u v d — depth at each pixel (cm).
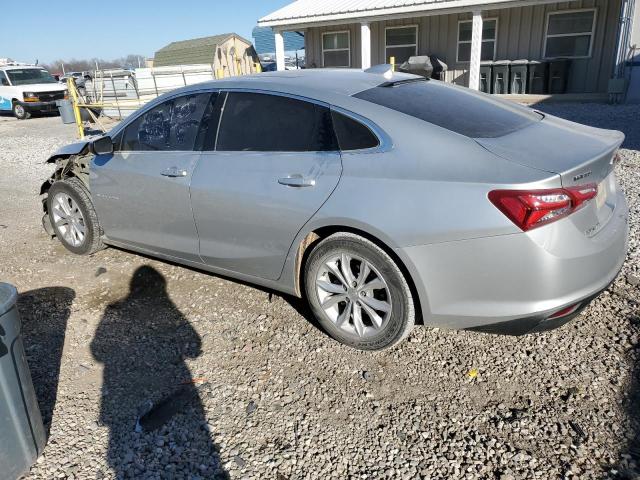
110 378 306
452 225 267
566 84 1509
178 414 275
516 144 283
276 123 338
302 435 259
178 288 418
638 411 265
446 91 361
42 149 1224
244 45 3128
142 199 403
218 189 350
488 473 234
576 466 235
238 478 235
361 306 314
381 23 1759
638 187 626
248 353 327
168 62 3047
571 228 260
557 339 328
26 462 231
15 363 218
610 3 1418
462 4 1441
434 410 273
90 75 1428
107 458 247
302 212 314
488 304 272
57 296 411
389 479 232
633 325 338
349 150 306
